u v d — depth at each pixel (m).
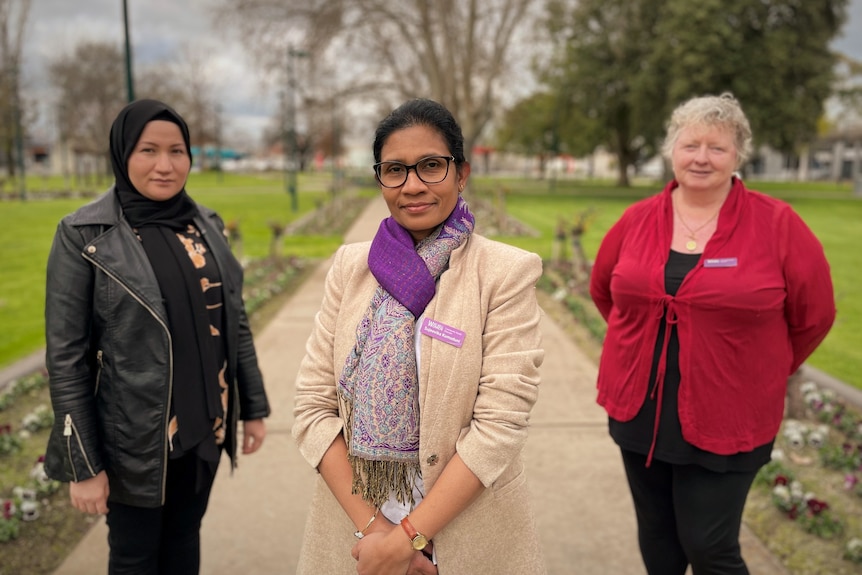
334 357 1.71
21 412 5.02
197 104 50.72
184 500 2.23
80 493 1.98
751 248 2.19
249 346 2.47
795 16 29.31
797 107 28.66
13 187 34.19
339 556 1.74
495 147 67.56
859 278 10.90
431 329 1.58
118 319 1.99
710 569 2.20
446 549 1.64
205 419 2.12
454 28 25.48
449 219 1.68
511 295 1.61
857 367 6.33
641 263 2.31
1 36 29.53
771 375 2.19
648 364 2.25
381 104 26.88
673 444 2.20
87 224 2.00
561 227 11.53
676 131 2.35
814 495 3.70
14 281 10.31
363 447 1.59
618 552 3.16
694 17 27.81
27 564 3.07
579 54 33.84
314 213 22.67
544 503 3.60
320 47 23.33
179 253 2.11
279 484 3.79
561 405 4.98
